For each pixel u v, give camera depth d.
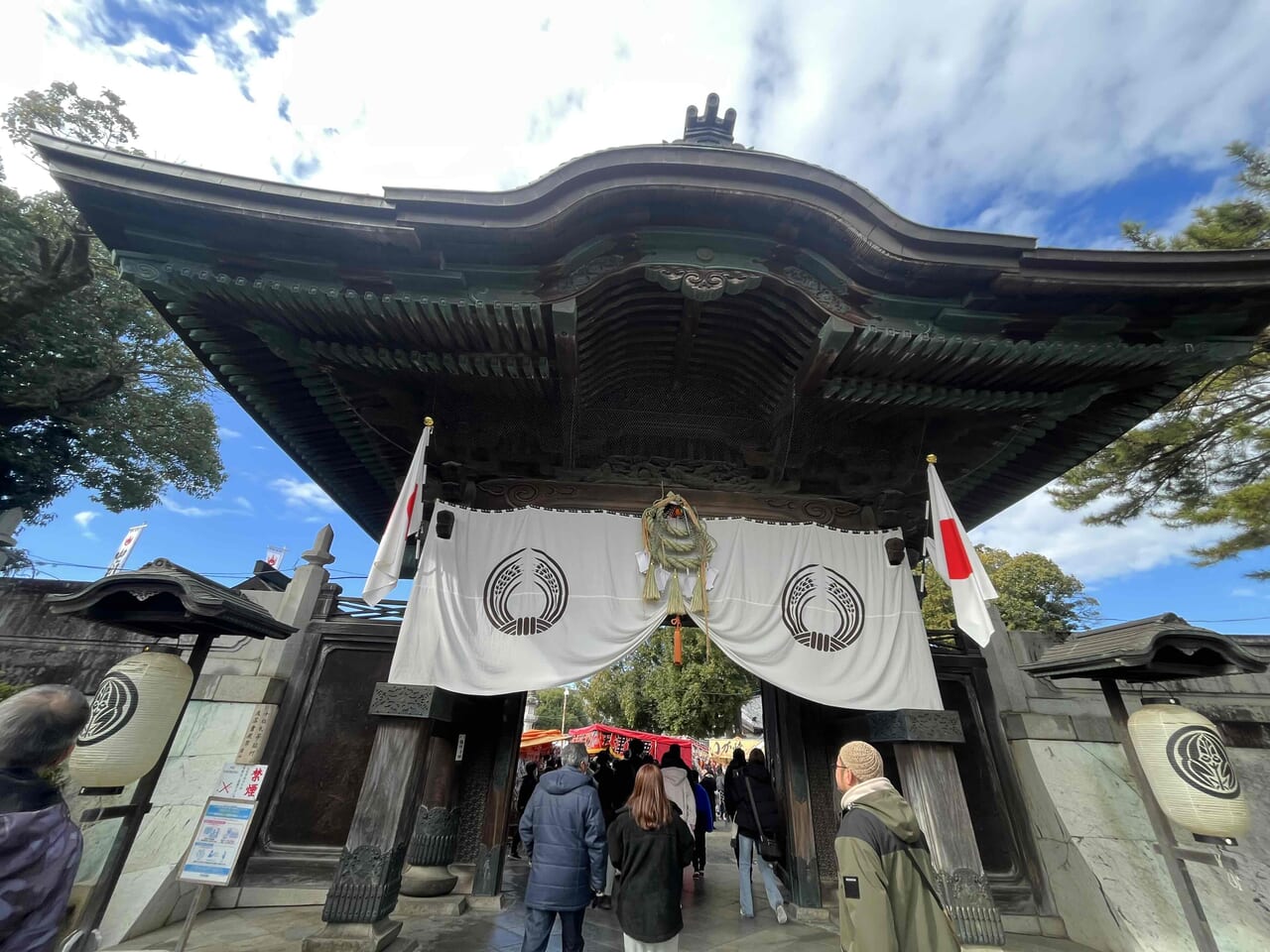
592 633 5.55
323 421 6.57
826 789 6.95
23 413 12.92
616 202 4.91
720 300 5.53
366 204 4.46
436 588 5.50
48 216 13.96
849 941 2.65
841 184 4.89
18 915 1.87
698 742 29.44
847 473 6.43
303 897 6.41
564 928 4.09
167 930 5.61
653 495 6.39
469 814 7.17
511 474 6.36
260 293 4.62
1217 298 4.87
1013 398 5.62
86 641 7.27
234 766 4.49
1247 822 4.33
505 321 4.91
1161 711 4.83
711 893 7.95
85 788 4.15
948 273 4.93
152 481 17.38
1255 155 9.16
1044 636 7.70
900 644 5.75
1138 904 5.79
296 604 7.71
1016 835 6.70
